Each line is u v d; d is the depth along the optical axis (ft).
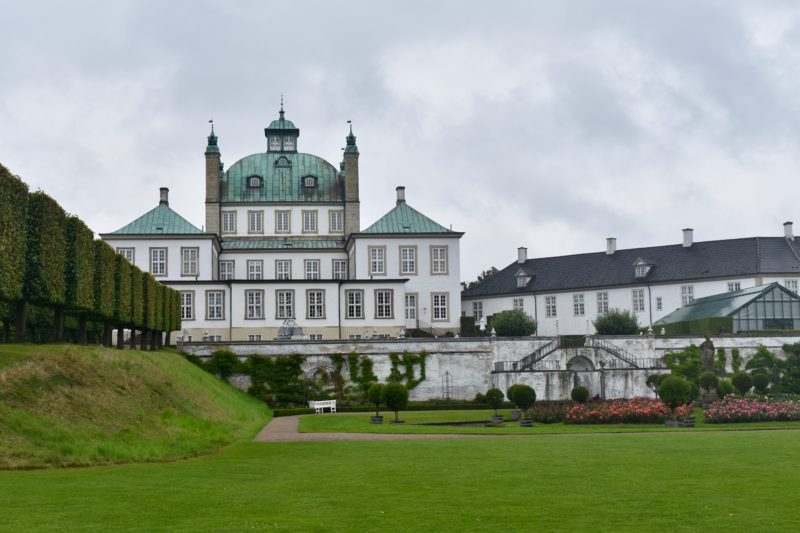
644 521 58.80
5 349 119.34
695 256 347.15
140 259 320.50
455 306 325.62
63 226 145.59
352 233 325.21
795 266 329.52
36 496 66.69
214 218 355.36
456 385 244.63
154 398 135.23
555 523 58.03
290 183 366.84
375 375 241.96
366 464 91.04
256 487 73.46
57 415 100.53
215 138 362.12
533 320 328.49
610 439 121.90
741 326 269.44
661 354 249.75
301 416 204.23
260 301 301.02
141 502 65.05
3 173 124.26
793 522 58.59
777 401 182.70
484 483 75.72
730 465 87.97
